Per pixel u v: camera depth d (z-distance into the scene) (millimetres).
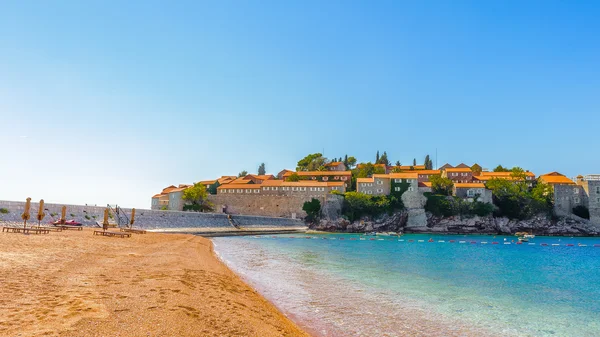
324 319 17234
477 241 93750
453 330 16562
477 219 128500
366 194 136250
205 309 13969
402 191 136375
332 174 158000
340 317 17734
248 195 138125
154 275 19781
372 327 16375
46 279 15875
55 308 11516
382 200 132000
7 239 30203
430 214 131875
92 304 12398
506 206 130750
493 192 135250
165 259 27734
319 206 133250
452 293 24938
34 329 9406
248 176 165375
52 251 25312
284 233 115125
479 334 16203
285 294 22359
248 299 18453
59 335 9141
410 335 15469
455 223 129500
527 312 20484
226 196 138875
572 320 19125
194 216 99375
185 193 132125
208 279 21344
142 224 82250
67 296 13195
